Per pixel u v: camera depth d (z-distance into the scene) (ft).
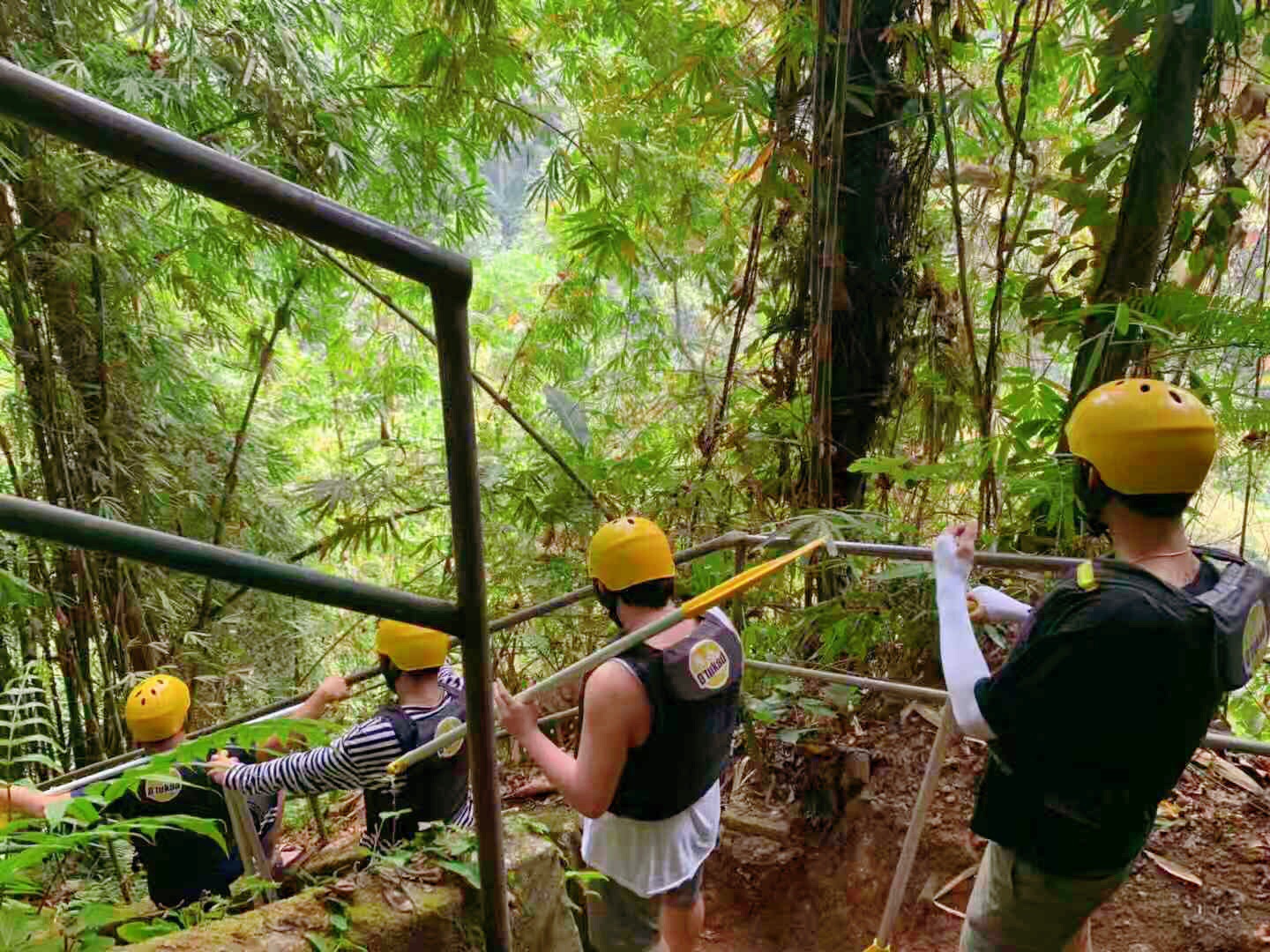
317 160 12.52
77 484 12.12
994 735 4.99
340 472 16.92
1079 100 12.44
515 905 5.23
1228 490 10.12
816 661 11.05
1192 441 4.44
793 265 11.41
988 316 11.73
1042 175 11.00
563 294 16.71
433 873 4.99
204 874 7.33
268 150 11.92
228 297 15.07
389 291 16.84
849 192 10.39
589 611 12.50
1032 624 4.76
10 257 10.98
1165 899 7.96
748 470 12.05
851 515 10.21
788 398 11.66
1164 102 9.02
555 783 6.08
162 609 13.34
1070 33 10.62
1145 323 8.43
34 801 4.84
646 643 6.20
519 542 13.21
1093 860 4.93
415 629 7.32
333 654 16.83
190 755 3.73
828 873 9.56
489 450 13.94
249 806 7.83
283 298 15.20
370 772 6.87
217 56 11.33
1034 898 5.32
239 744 3.85
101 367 12.28
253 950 4.25
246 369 16.37
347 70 14.10
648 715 6.03
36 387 11.59
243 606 14.89
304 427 19.94
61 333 12.10
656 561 6.37
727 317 13.00
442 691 7.69
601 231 13.74
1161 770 4.72
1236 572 4.81
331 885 4.83
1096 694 4.48
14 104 2.10
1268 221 10.36
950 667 5.21
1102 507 4.81
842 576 10.44
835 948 9.21
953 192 9.94
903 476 9.60
